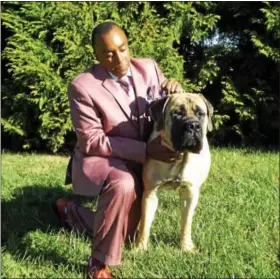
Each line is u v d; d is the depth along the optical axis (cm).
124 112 344
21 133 717
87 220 405
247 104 744
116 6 703
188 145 315
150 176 343
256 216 443
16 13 714
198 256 359
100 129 337
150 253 358
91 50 678
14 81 700
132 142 335
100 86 340
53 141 708
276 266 358
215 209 455
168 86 367
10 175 583
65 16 688
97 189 326
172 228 412
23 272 336
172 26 723
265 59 743
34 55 691
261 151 730
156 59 699
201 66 740
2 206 465
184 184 351
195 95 339
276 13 704
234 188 527
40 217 445
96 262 327
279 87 751
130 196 322
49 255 363
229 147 744
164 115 332
